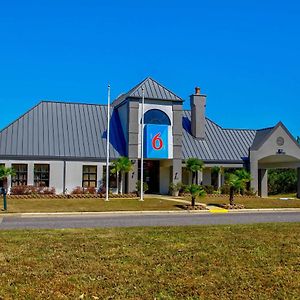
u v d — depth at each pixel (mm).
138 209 27156
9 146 36656
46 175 37094
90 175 38281
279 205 31359
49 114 40750
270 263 9453
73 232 14070
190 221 19859
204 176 41969
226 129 45938
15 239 12406
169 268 8969
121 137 40719
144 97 39312
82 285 7715
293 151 42656
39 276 8289
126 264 9289
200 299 7016
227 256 10109
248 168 42312
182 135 42969
